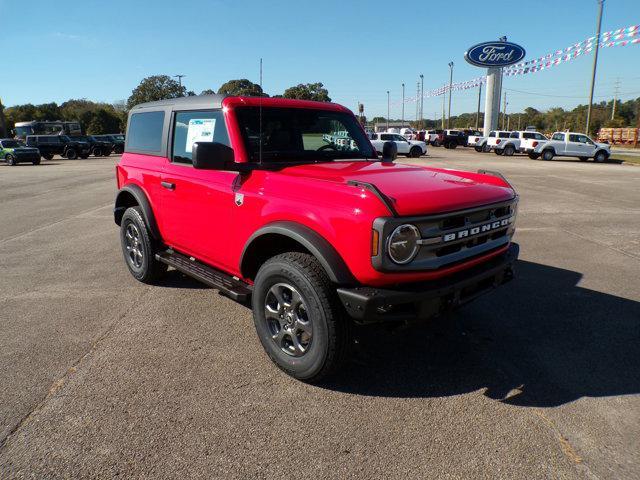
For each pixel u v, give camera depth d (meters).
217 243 3.89
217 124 3.84
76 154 34.12
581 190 13.55
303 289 2.99
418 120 104.00
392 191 2.96
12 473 2.37
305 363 3.12
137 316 4.37
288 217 3.16
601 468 2.42
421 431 2.72
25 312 4.47
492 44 39.47
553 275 5.64
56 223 9.02
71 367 3.43
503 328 4.14
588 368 3.45
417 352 3.69
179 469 2.40
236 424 2.78
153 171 4.66
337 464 2.45
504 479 2.34
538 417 2.85
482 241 3.32
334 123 4.36
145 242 4.91
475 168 21.66
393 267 2.75
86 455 2.50
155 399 3.02
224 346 3.77
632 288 5.18
